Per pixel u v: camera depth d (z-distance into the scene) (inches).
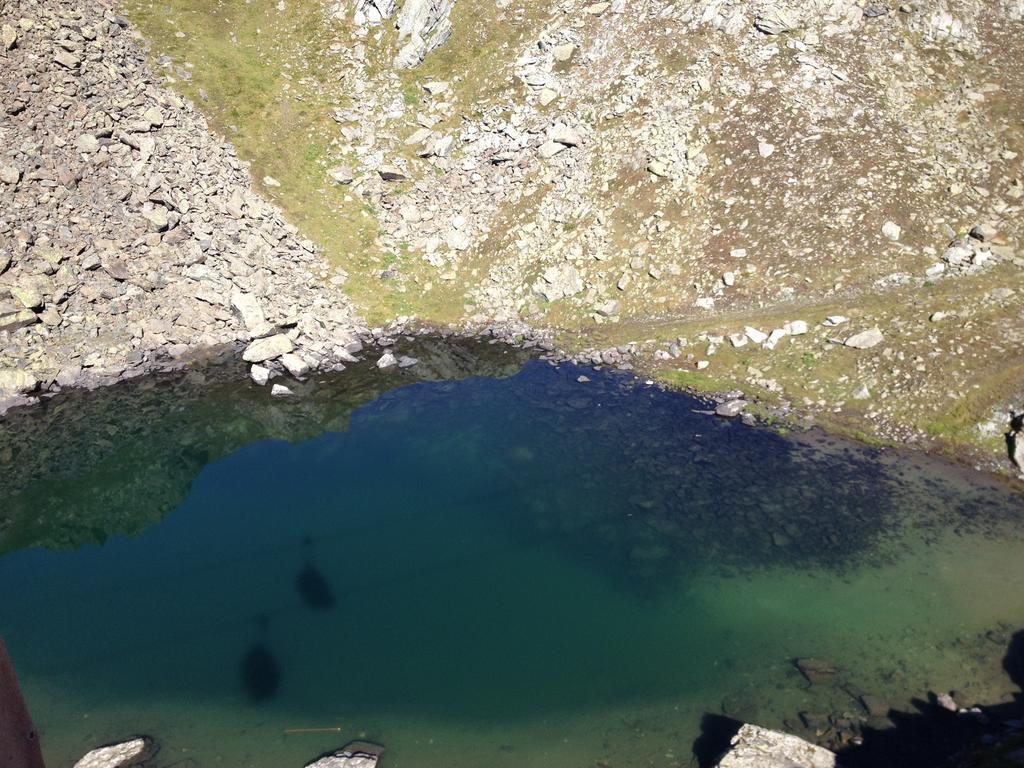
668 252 1662.2
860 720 712.4
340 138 2015.3
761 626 860.6
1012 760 616.1
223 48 2102.6
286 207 1862.7
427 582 947.3
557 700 764.6
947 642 816.9
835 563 964.0
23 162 1603.1
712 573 954.7
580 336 1616.6
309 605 911.0
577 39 2058.3
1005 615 853.2
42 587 960.9
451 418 1378.0
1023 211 1521.9
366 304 1754.4
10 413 1423.5
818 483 1132.5
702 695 764.6
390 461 1240.8
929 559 960.3
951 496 1080.8
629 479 1165.1
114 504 1164.5
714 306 1555.1
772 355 1411.2
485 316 1724.9
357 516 1089.4
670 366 1471.5
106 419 1417.3
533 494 1135.0
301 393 1496.1
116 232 1641.2
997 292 1375.5
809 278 1523.1
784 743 657.6
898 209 1561.3
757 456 1208.2
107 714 750.5
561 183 1839.3
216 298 1658.5
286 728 732.7
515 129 1959.9
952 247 1481.3
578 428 1320.1
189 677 799.7
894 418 1243.8
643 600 911.0
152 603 920.9
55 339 1519.4
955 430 1189.7
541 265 1752.0
